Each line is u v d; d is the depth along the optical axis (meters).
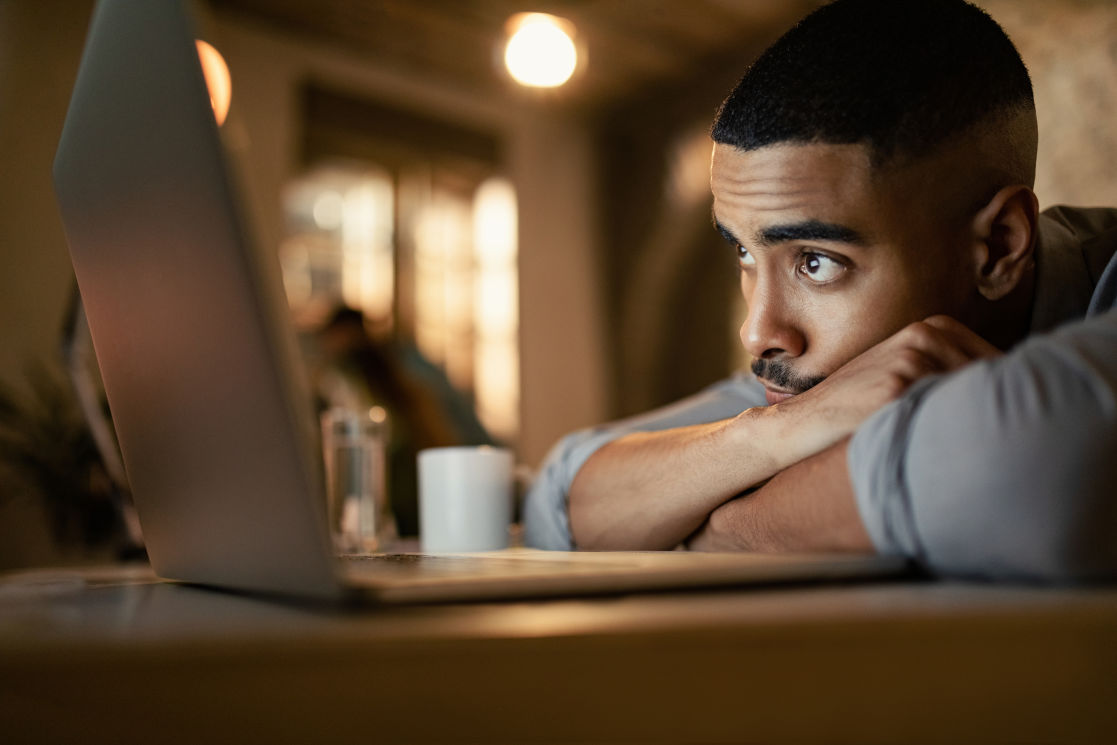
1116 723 0.27
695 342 4.56
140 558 1.22
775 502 0.60
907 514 0.43
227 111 0.49
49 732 0.23
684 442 0.79
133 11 0.42
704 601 0.32
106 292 0.50
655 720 0.24
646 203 4.82
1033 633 0.27
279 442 0.34
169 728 0.23
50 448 2.17
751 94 0.67
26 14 3.21
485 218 4.77
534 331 4.69
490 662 0.24
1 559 2.30
